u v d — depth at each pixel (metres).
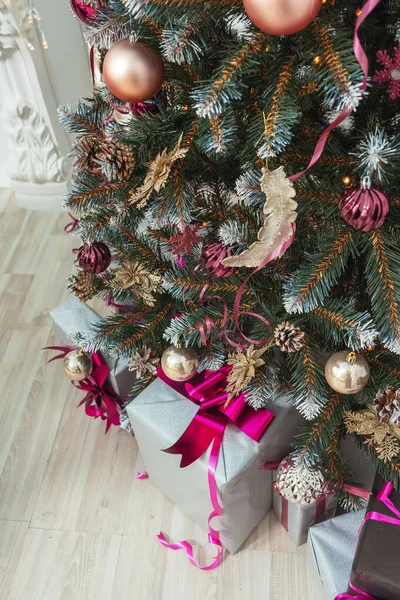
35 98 2.42
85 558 1.65
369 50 1.14
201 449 1.41
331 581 1.36
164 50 1.13
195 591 1.59
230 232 1.24
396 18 1.13
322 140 0.98
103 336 1.51
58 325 1.76
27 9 2.13
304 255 1.31
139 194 1.18
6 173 2.91
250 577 1.61
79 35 2.46
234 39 1.16
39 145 2.57
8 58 2.26
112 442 1.87
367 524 1.33
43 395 1.99
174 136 1.23
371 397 1.34
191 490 1.54
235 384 1.36
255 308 1.42
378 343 1.37
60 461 1.84
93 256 1.47
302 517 1.49
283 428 1.47
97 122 1.42
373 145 1.04
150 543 1.67
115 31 1.17
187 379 1.45
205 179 1.40
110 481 1.79
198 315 1.40
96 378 1.68
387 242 1.20
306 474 1.38
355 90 0.96
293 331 1.29
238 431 1.44
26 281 2.42
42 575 1.63
